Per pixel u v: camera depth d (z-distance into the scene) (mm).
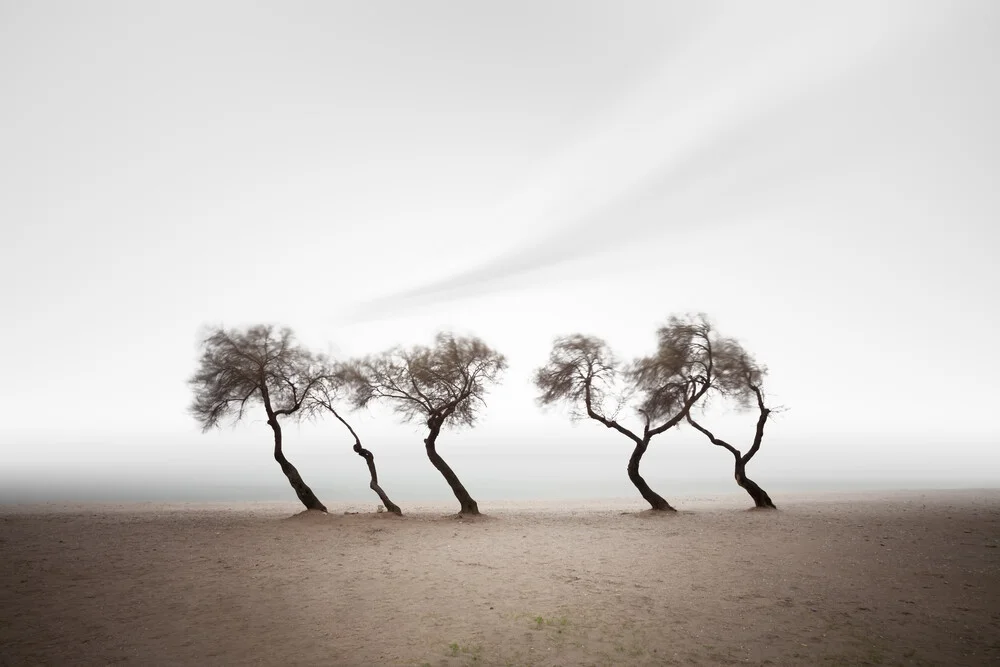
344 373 29422
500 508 36125
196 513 30828
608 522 25984
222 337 28172
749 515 27469
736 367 30094
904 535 20453
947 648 9836
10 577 14953
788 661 9289
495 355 29938
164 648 10047
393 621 11375
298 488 27750
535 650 9797
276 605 12516
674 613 11719
